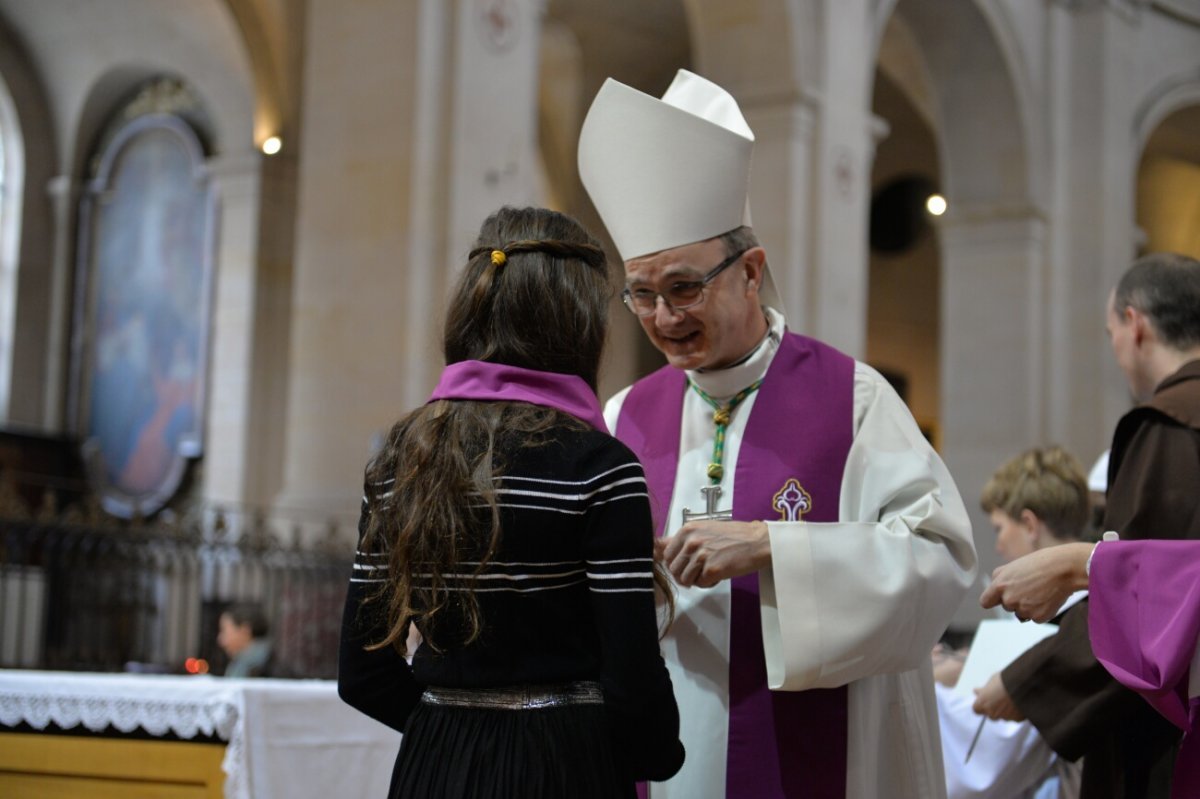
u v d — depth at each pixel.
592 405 1.97
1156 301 2.66
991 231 14.54
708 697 2.32
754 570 2.17
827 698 2.29
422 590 1.87
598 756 1.82
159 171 14.78
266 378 13.54
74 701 3.18
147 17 14.19
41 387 15.34
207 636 9.08
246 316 13.56
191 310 14.26
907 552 2.17
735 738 2.29
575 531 1.85
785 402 2.43
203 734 3.04
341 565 8.09
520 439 1.87
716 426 2.47
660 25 15.26
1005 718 2.64
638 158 2.30
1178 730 2.44
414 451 1.91
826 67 11.52
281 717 3.07
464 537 1.84
